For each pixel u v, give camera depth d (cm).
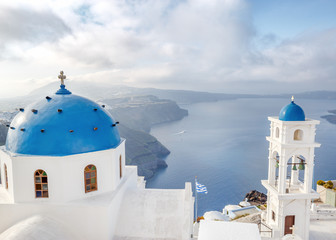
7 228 1614
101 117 1831
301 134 2267
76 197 1648
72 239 1517
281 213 2247
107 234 1593
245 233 1326
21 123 1681
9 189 1694
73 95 1878
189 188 1891
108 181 1762
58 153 1588
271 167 2473
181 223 1673
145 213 1748
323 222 2772
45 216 1570
